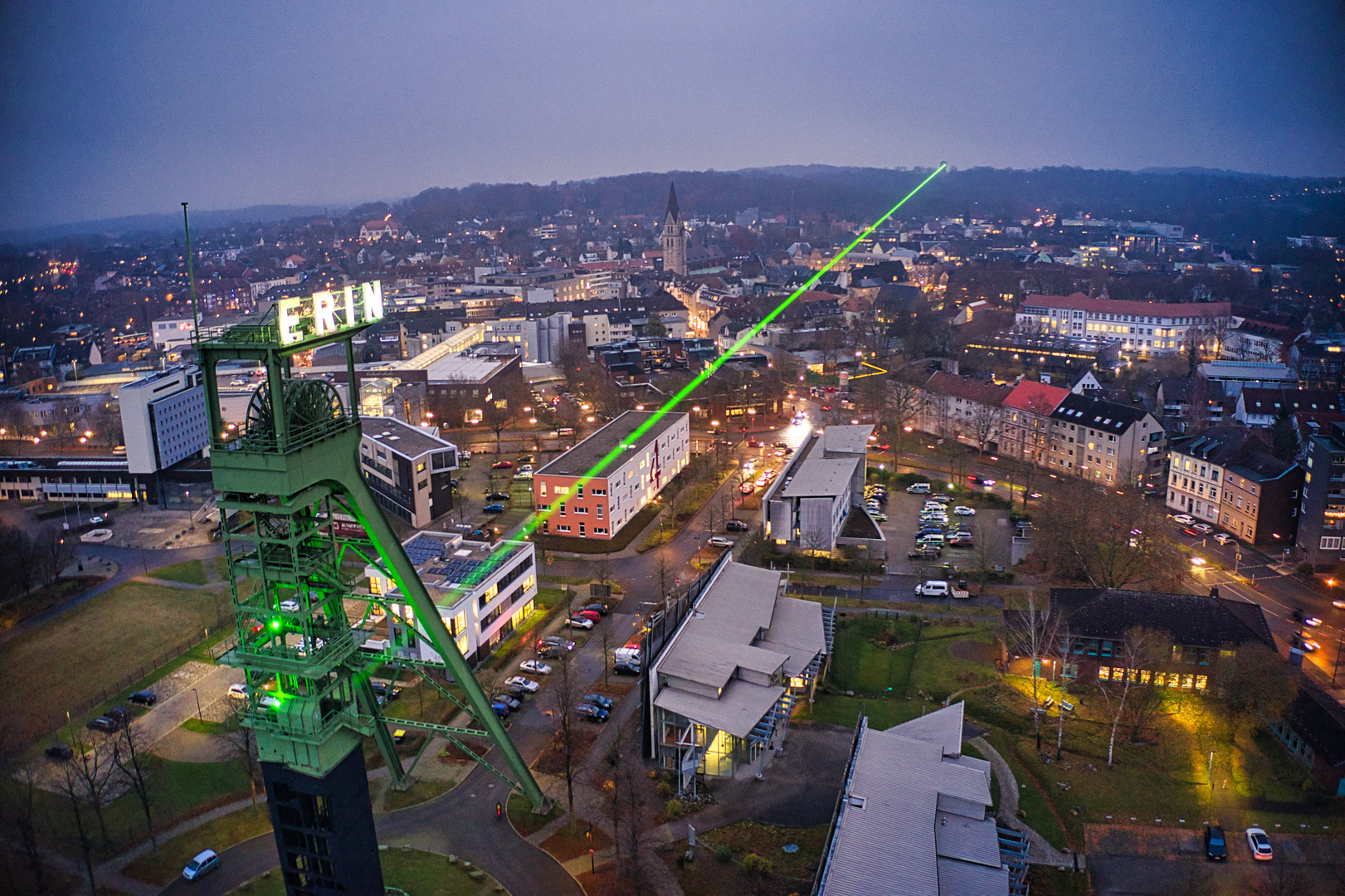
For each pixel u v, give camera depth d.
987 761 90.12
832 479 155.38
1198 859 79.69
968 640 119.38
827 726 100.25
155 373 194.88
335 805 65.56
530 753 96.38
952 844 75.00
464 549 123.69
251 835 84.94
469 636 112.44
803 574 141.38
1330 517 137.25
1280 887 72.69
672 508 170.12
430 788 90.81
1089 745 95.69
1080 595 112.56
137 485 176.75
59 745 96.38
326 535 67.00
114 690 109.19
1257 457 153.12
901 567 143.62
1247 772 91.19
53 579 140.88
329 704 67.19
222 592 135.88
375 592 116.06
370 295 66.50
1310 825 83.75
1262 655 97.06
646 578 140.00
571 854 81.69
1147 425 177.38
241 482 60.31
